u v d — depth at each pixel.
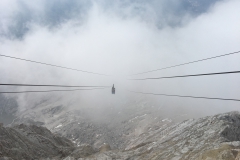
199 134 55.34
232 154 34.12
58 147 75.06
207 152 39.69
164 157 48.81
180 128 70.06
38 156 61.00
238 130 54.75
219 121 57.72
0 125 60.59
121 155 57.91
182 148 50.50
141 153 56.88
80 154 67.25
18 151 52.41
